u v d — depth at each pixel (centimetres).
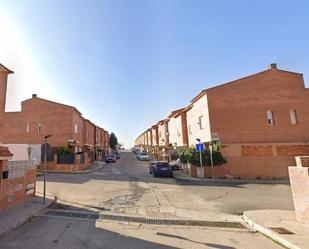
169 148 3866
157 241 646
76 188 1505
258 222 788
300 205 793
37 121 3077
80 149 3547
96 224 789
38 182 1761
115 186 1609
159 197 1261
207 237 690
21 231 705
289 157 2086
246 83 2248
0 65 938
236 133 2158
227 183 1805
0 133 936
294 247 586
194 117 2672
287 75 2291
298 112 2236
